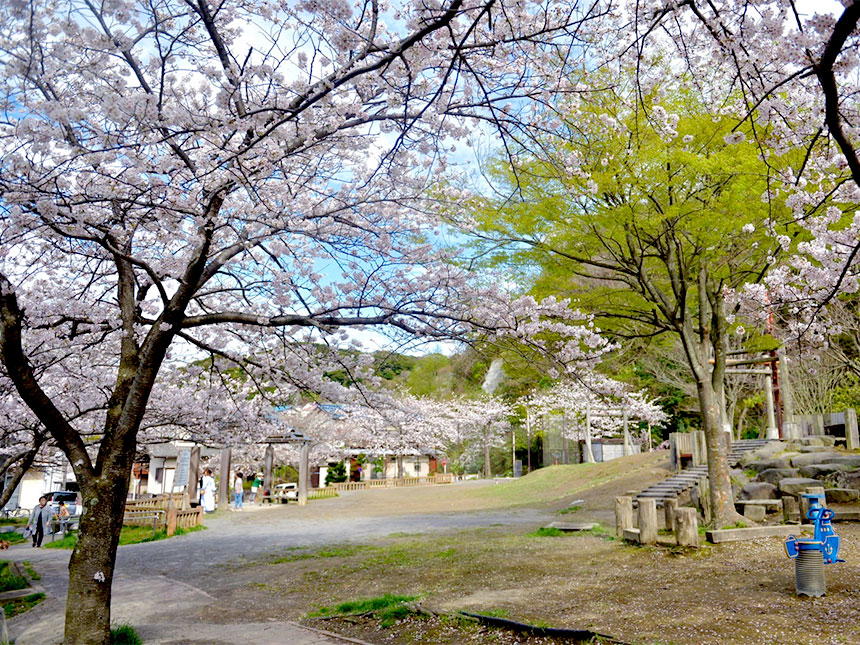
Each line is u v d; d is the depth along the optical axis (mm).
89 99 5625
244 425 11789
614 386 8180
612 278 11227
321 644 6066
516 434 48438
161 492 32438
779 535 9555
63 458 13984
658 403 34344
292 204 6688
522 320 7766
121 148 5125
